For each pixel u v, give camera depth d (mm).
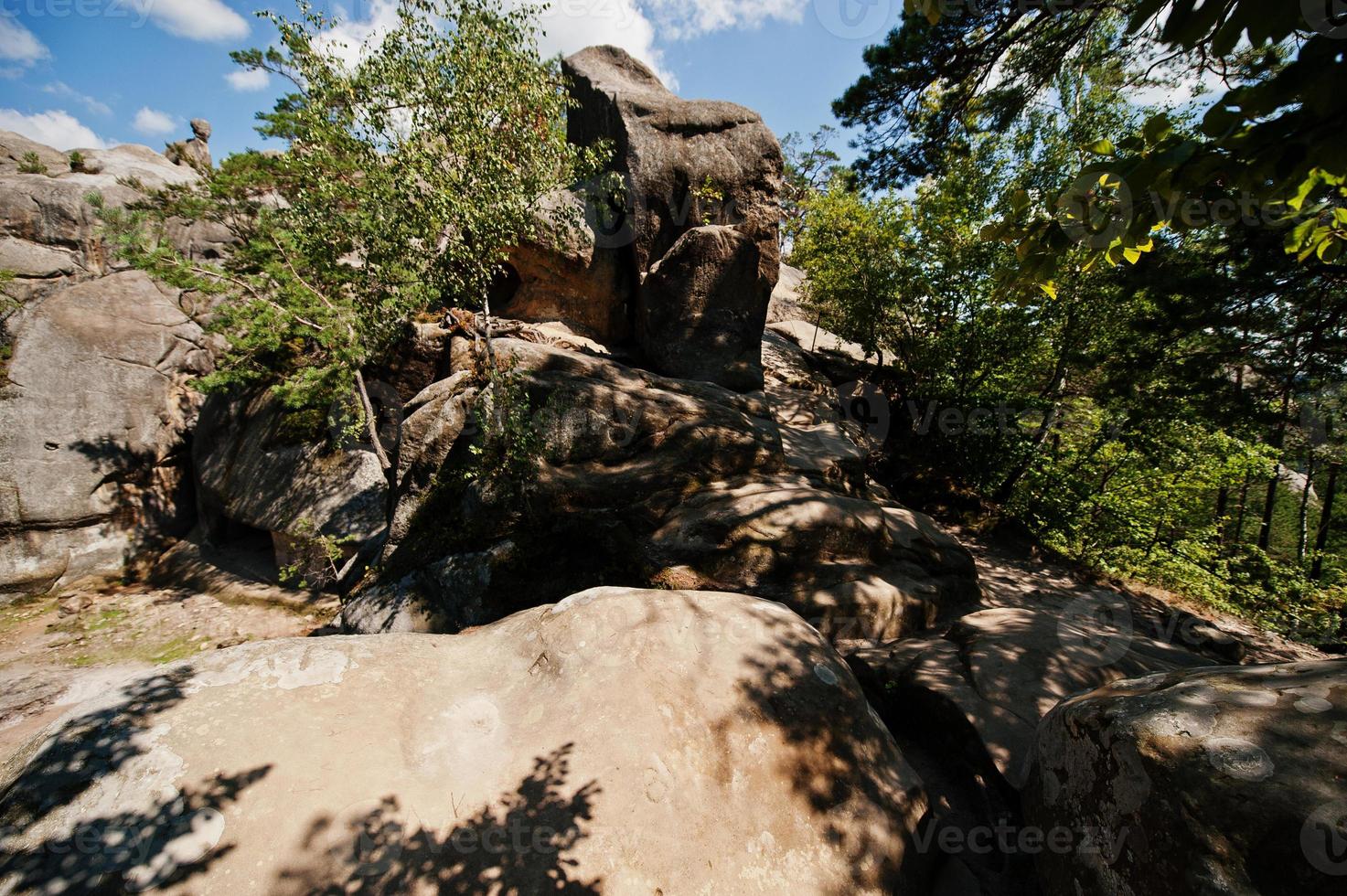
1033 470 12023
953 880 2826
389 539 7465
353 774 2469
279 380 10711
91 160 15766
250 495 10461
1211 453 11242
